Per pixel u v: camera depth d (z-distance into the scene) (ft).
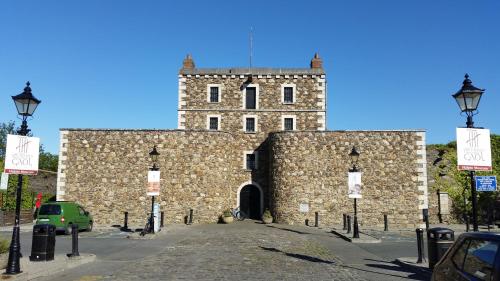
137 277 38.45
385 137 106.52
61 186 107.96
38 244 45.42
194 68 124.36
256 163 117.08
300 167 106.11
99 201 107.24
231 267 44.16
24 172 39.45
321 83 122.31
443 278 20.44
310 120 121.08
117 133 109.29
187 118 122.01
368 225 103.76
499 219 112.68
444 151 120.06
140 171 107.86
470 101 39.45
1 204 100.17
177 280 37.09
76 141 109.29
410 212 104.17
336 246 63.41
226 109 121.70
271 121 120.98
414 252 56.49
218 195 107.96
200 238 73.26
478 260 18.08
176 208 106.83
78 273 40.52
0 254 48.73
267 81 122.72
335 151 106.42
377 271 42.27
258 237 75.25
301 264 46.57
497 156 118.93
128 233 83.41
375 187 105.09
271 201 109.29
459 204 115.34
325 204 104.68
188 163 108.27
